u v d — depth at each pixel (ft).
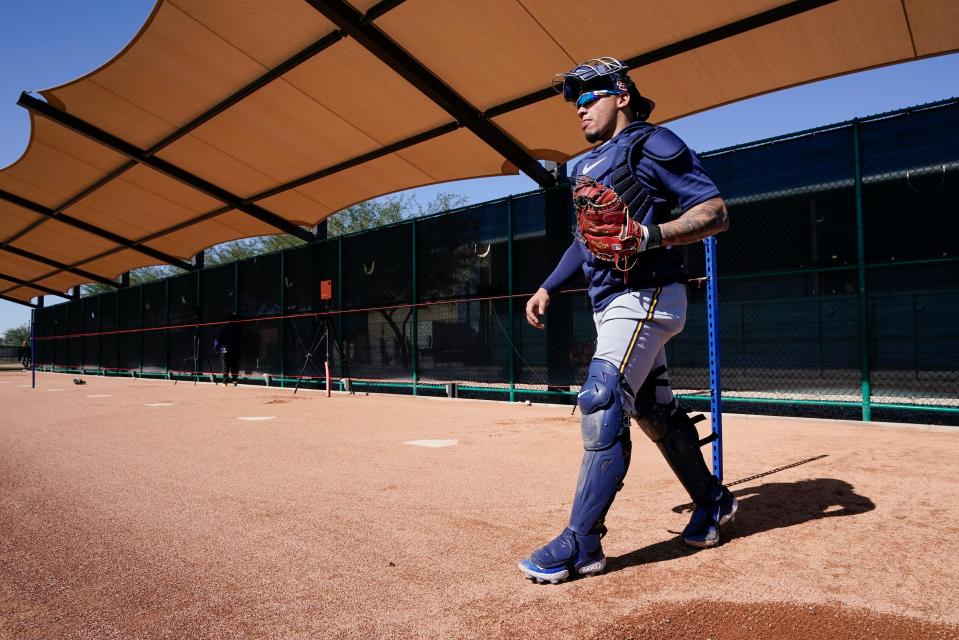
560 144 30.01
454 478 11.33
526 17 22.56
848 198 18.52
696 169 5.90
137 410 25.59
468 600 5.64
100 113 33.73
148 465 12.96
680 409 7.02
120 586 6.15
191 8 24.44
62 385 46.96
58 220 53.72
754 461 12.17
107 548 7.41
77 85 30.94
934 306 17.81
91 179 44.42
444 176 35.40
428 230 30.73
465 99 27.55
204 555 7.11
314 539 7.68
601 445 5.99
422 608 5.48
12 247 67.56
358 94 28.58
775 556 6.58
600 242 5.85
